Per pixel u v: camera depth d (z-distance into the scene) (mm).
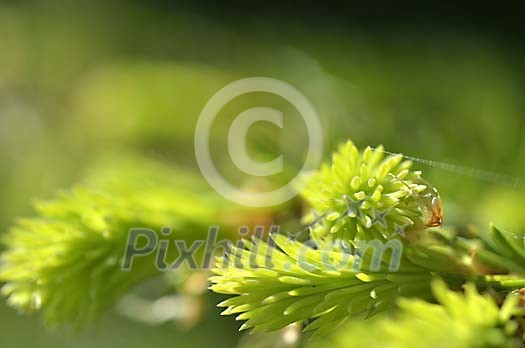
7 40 462
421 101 315
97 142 385
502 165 283
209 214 264
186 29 454
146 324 418
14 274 246
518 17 388
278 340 258
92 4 471
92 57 456
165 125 359
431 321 195
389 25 417
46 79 451
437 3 413
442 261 222
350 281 219
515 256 224
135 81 367
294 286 218
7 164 416
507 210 266
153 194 268
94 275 249
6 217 392
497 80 323
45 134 419
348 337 203
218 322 393
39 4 473
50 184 396
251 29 440
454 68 338
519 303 215
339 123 288
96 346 434
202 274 274
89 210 254
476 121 292
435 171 267
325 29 423
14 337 437
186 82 364
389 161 219
